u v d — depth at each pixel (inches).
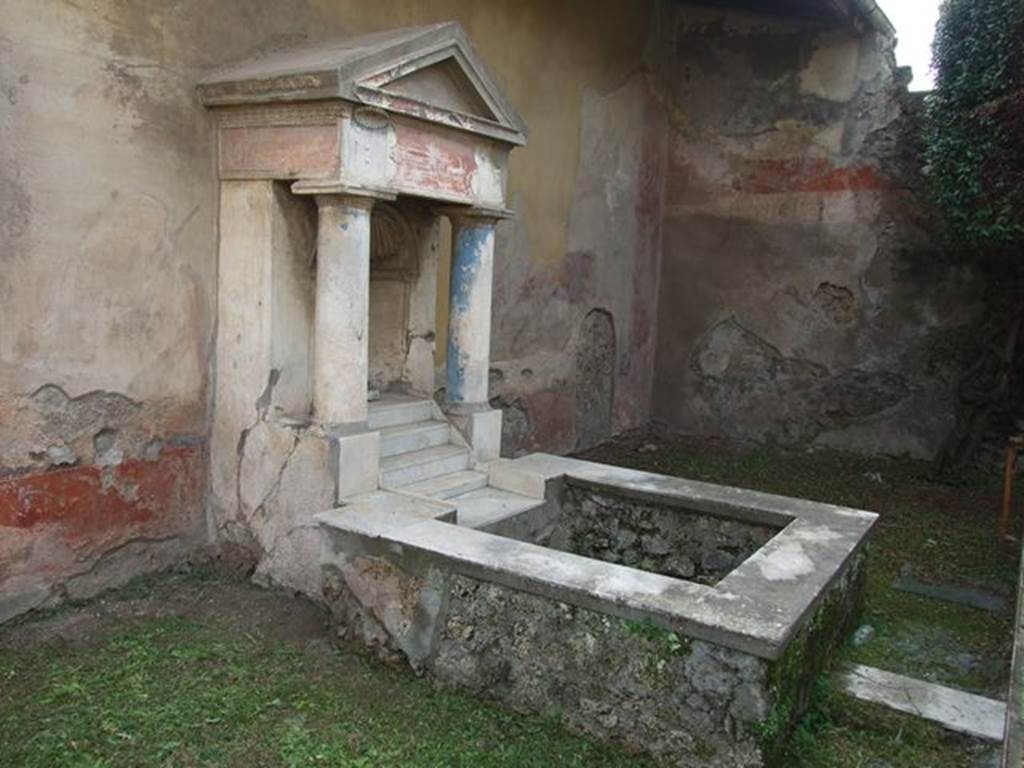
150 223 161.0
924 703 141.2
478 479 193.5
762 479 296.2
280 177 161.5
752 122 343.3
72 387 151.8
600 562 137.1
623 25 319.0
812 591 130.5
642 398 365.4
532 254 284.5
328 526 152.2
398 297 207.3
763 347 347.6
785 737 123.4
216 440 175.9
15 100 139.3
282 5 182.4
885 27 312.8
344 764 115.0
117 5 152.6
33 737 116.0
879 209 321.1
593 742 124.2
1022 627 107.7
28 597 148.6
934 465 302.2
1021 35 239.3
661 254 365.4
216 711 125.4
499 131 186.4
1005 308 293.1
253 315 168.6
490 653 134.6
